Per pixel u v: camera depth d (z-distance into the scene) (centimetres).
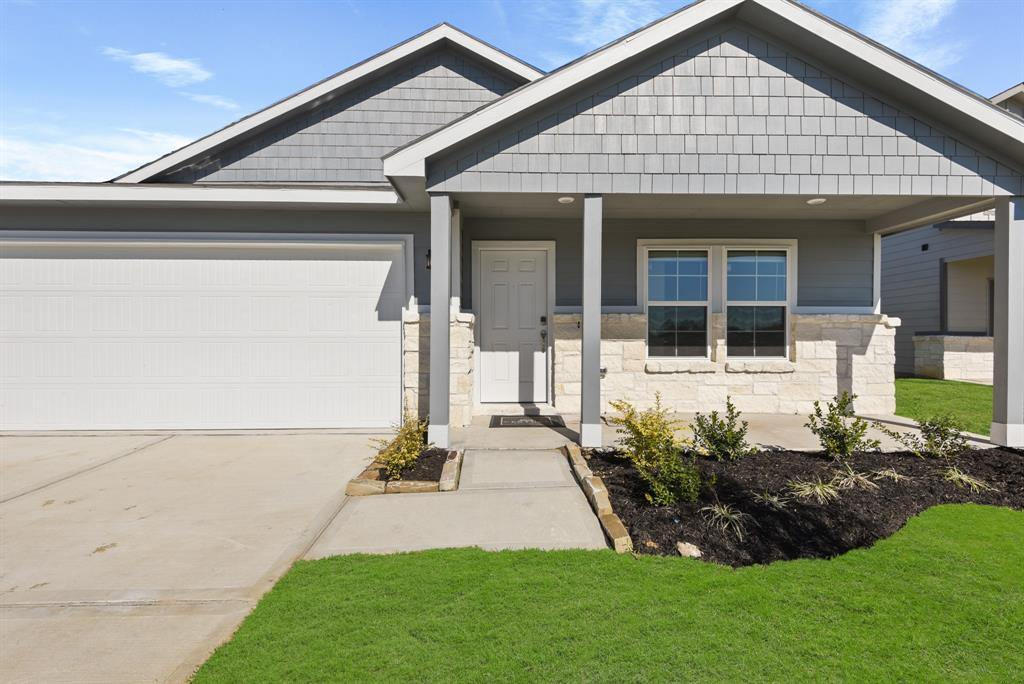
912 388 1053
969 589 285
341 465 532
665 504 386
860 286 773
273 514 402
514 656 229
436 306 553
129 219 684
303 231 695
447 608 267
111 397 684
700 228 764
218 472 509
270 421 695
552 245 749
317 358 698
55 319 680
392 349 701
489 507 410
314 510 410
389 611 264
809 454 520
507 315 759
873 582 293
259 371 694
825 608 267
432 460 507
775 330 778
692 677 216
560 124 554
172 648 244
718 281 770
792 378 756
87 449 595
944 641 241
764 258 776
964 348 1233
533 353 761
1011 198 558
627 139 554
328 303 698
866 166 556
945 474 450
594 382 553
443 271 555
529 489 447
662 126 555
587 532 365
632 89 554
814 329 755
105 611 275
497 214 721
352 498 435
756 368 753
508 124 552
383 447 593
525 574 303
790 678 216
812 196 582
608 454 525
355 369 700
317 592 283
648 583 292
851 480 433
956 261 1283
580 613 262
